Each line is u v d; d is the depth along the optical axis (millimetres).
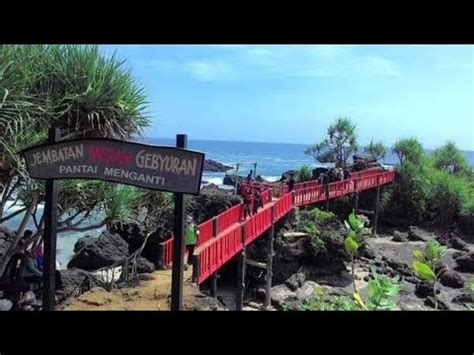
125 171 5336
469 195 41312
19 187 9117
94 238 21766
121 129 9203
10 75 7457
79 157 5508
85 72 8719
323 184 30000
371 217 39781
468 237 38750
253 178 32125
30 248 9797
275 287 24500
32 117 8320
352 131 48094
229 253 16500
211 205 24844
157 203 12438
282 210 23781
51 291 5684
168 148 5188
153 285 12195
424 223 40812
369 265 28922
